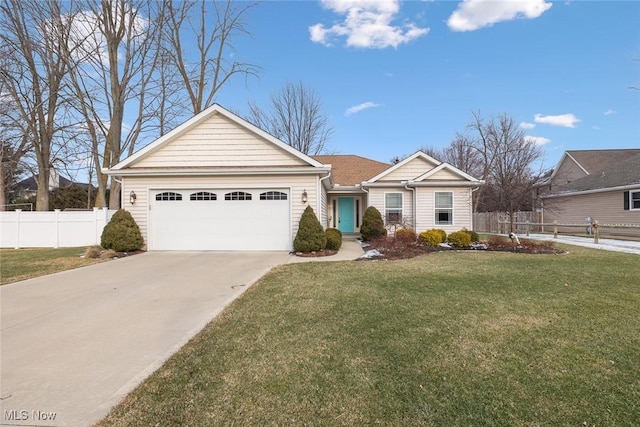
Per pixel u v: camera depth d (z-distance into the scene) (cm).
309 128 2973
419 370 310
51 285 671
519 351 346
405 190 1638
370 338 382
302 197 1152
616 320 433
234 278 723
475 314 461
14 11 1588
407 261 916
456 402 260
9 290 634
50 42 1664
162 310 507
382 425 235
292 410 253
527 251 1118
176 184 1165
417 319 442
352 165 2130
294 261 945
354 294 567
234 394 275
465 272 744
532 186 1809
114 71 1777
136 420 244
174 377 304
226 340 386
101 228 1509
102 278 732
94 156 1814
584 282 640
